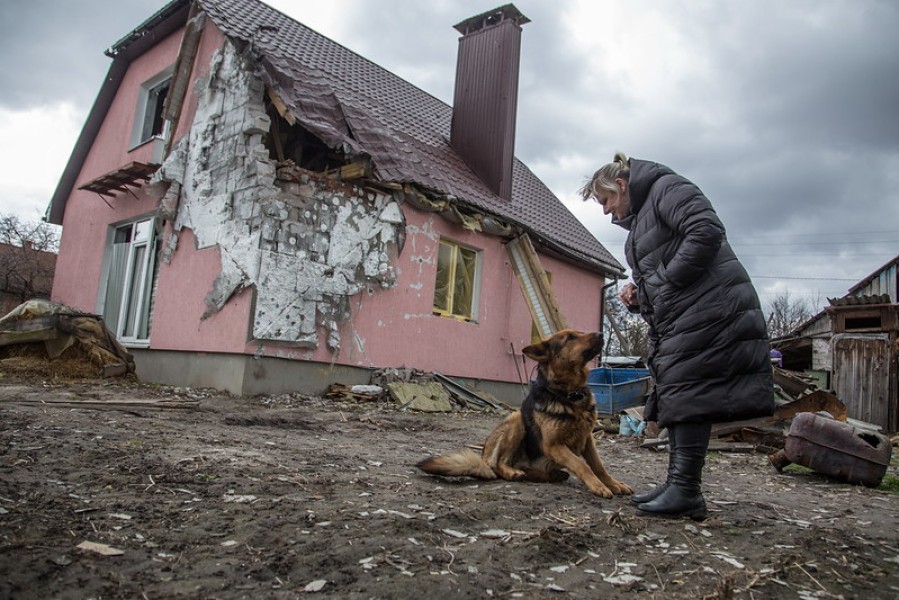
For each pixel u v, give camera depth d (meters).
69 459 3.71
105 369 9.09
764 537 2.99
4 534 2.27
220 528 2.56
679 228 3.03
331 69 13.09
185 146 10.45
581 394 4.08
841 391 13.29
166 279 10.25
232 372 8.66
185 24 11.50
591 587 2.20
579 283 15.25
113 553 2.19
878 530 3.42
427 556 2.35
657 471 5.67
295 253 9.11
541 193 17.48
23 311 9.23
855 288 19.05
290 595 1.92
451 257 12.11
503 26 14.56
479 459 4.25
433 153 13.32
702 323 2.97
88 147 14.03
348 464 4.50
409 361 10.91
